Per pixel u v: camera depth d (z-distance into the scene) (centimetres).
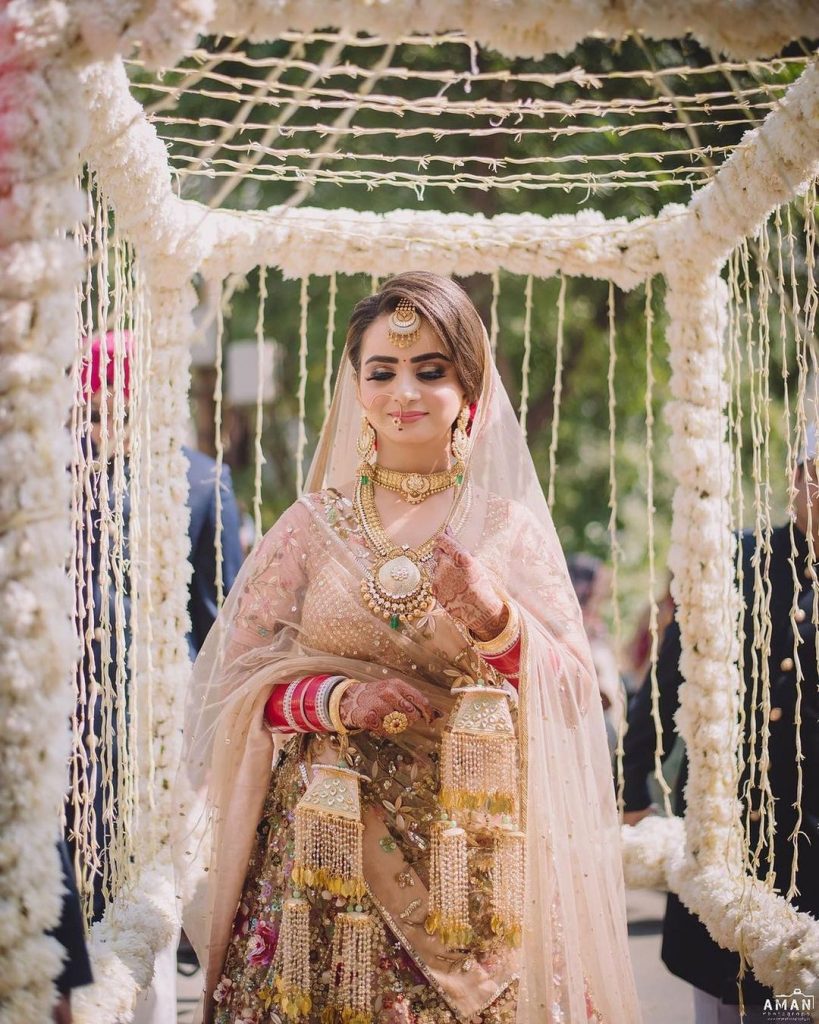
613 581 307
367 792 219
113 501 298
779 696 284
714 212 270
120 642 257
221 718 231
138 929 245
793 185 236
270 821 230
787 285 390
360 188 535
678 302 303
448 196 543
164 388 294
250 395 623
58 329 164
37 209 160
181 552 298
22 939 161
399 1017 209
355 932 210
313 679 221
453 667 225
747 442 615
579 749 231
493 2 161
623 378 744
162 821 293
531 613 235
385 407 229
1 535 161
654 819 318
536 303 662
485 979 215
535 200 549
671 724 329
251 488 743
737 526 322
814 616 250
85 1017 202
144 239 269
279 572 235
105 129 207
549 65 466
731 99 399
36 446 163
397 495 236
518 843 219
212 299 297
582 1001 218
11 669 161
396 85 499
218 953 227
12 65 159
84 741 283
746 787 273
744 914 258
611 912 234
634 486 809
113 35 158
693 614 297
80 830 259
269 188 528
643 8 162
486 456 246
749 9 163
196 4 157
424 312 228
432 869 214
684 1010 369
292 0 162
